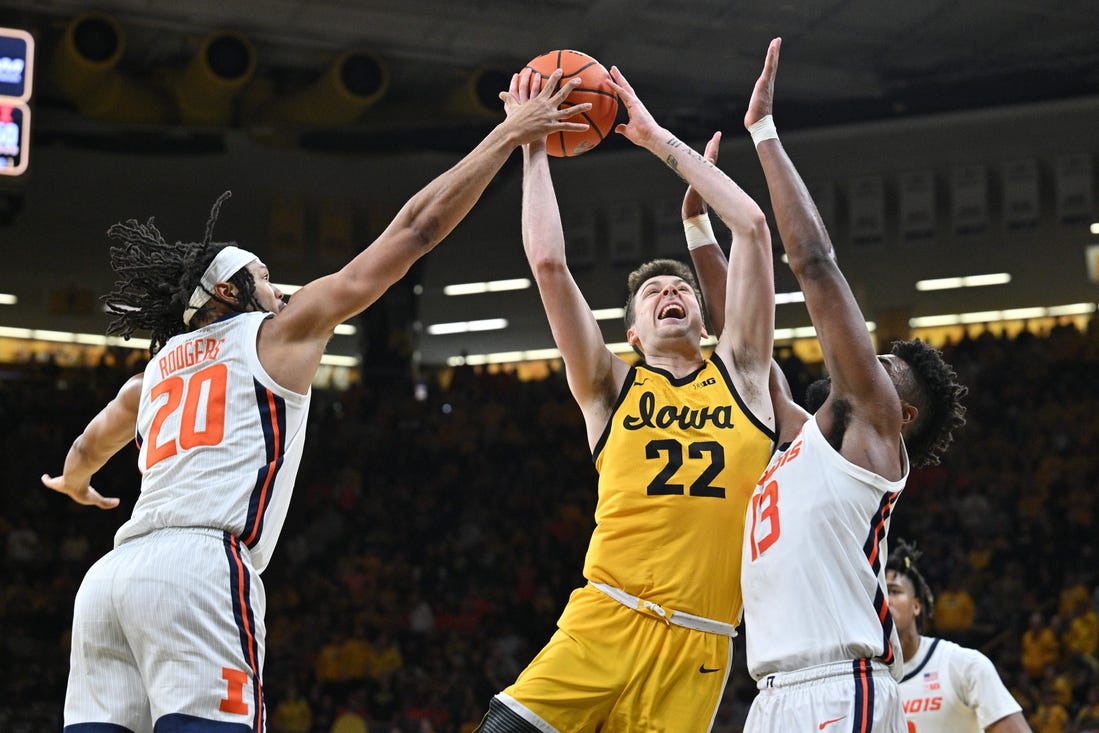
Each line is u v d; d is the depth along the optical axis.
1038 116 19.22
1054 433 18.34
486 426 20.77
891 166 20.09
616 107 4.00
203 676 2.92
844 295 3.22
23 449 18.78
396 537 18.23
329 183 20.52
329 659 14.71
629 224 20.97
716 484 3.51
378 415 20.88
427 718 13.69
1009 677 13.52
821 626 3.09
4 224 18.88
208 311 3.39
